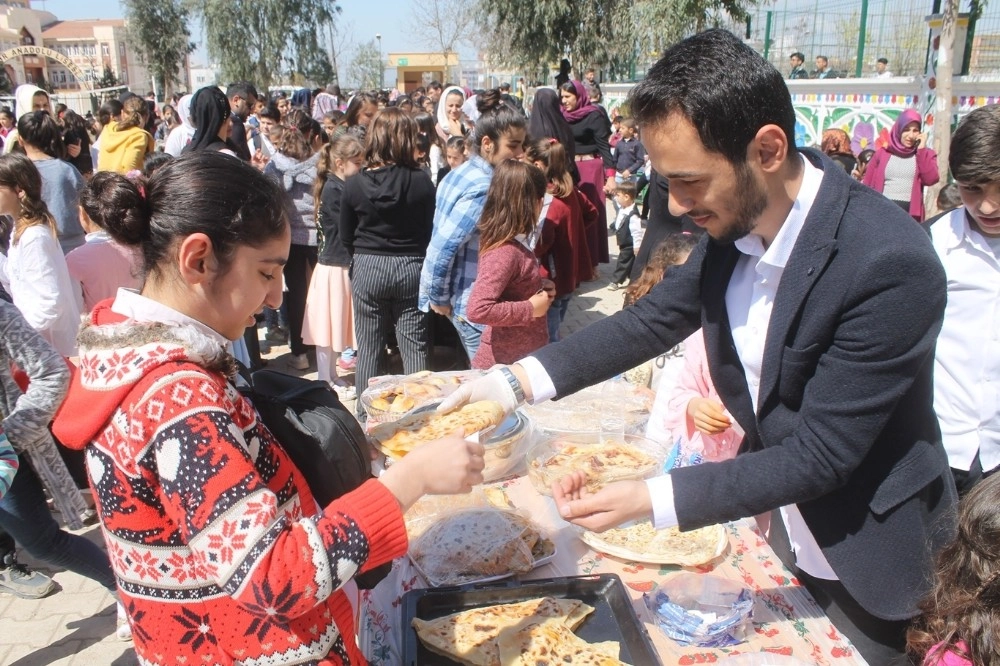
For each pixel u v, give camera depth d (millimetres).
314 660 1094
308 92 13359
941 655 1161
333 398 1368
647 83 1199
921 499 1419
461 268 3820
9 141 7066
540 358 1726
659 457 1989
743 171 1194
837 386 1281
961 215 2207
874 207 1287
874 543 1414
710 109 1135
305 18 31984
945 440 2289
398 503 1063
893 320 1223
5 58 34750
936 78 8195
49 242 3143
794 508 1630
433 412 1712
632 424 2354
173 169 1051
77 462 3031
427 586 1593
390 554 1054
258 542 938
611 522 1340
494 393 1701
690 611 1463
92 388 1013
